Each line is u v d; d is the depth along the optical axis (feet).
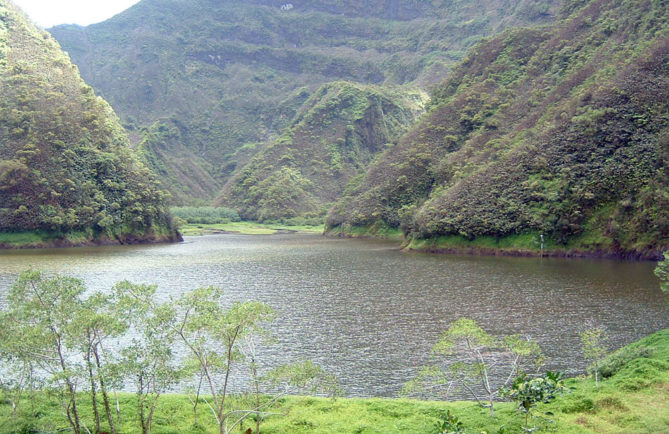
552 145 372.38
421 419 79.51
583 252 314.76
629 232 301.84
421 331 144.46
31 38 635.66
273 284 226.58
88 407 82.84
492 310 167.12
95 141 534.37
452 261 310.04
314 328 149.28
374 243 472.85
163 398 90.02
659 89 351.05
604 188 324.39
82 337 70.44
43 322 70.74
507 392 75.25
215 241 526.16
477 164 433.89
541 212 338.95
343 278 244.01
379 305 179.22
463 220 365.40
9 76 536.01
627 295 186.80
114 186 504.43
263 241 516.32
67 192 465.06
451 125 552.82
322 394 101.19
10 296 72.02
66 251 400.88
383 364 117.80
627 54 415.03
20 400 82.89
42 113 503.61
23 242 426.10
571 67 495.82
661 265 134.21
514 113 497.46
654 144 325.01
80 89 595.47
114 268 283.59
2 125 480.64
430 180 515.09
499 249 345.10
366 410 84.99
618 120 350.64
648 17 442.91
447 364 116.57
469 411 82.07
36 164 460.96
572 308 167.02
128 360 71.41
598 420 75.20
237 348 79.46
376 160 650.43
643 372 91.56
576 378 98.99
